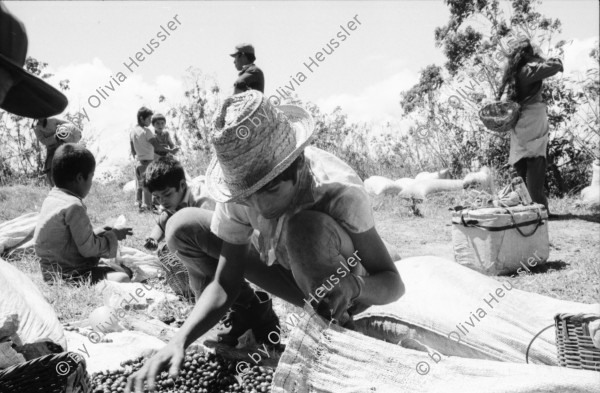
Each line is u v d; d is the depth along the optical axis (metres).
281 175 2.73
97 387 3.01
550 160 10.95
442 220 9.30
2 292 3.38
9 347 2.89
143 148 10.25
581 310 3.73
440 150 12.11
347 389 2.57
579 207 9.73
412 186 10.70
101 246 5.60
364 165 13.03
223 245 3.13
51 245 5.45
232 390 3.12
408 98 11.98
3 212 9.42
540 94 8.64
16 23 1.65
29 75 1.69
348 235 3.05
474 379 2.58
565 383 2.42
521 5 10.63
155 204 9.70
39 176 12.53
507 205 6.62
